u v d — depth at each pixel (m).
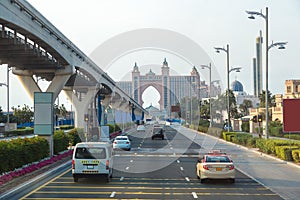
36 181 21.28
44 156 31.53
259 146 41.06
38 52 32.62
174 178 22.91
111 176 22.69
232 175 20.77
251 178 22.89
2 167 22.42
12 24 26.34
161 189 19.02
